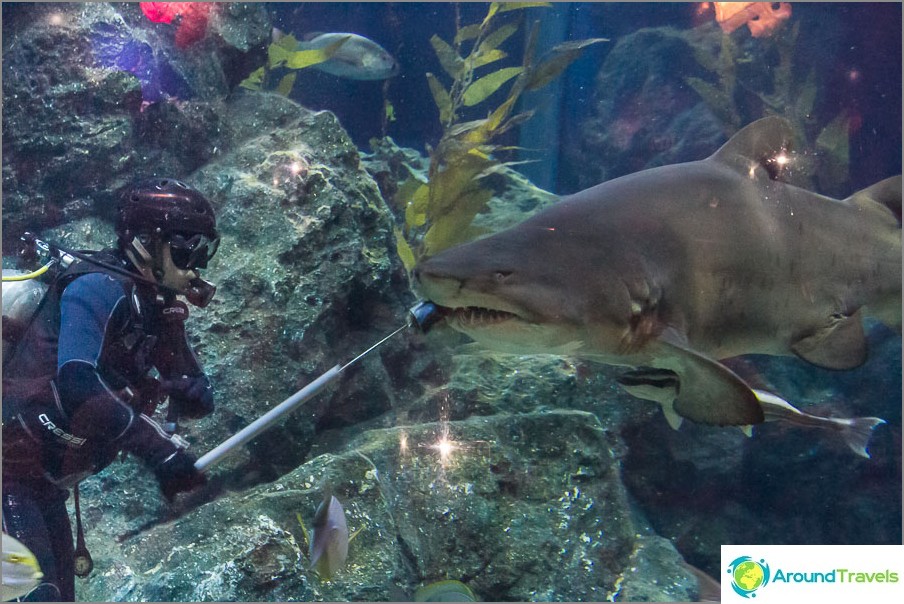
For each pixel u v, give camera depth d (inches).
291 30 565.3
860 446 111.3
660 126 461.4
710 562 218.7
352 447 138.3
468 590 104.7
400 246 183.8
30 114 160.2
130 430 82.4
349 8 658.8
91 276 86.6
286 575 103.2
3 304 85.5
